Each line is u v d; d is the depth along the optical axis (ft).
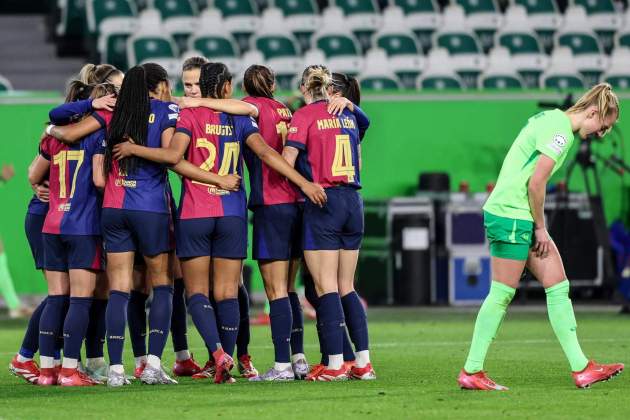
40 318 90.02
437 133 178.60
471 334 129.59
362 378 88.33
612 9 220.43
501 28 213.05
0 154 168.76
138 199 84.89
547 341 120.26
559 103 178.70
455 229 174.09
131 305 92.22
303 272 92.22
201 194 85.61
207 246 86.22
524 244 80.18
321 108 87.04
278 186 87.51
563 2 232.94
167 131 85.61
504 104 179.11
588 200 172.65
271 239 87.71
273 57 199.52
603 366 82.12
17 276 169.68
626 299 174.81
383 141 178.09
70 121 88.22
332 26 205.98
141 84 85.46
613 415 68.69
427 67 198.70
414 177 178.70
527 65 202.69
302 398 76.64
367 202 174.91
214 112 86.48
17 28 226.79
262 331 136.56
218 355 85.30
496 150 179.42
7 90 187.42
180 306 94.53
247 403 74.33
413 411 70.38
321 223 86.17
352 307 88.63
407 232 172.65
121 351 86.22
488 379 81.25
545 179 79.05
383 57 198.08
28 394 81.30
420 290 173.06
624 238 178.50
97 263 87.30
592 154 169.58
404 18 211.00
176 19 203.51
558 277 81.66
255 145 86.12
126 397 78.13
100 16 204.54
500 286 80.53
